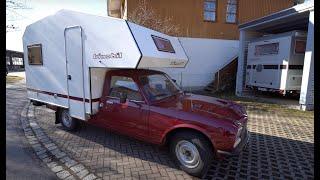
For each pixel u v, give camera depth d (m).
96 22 4.72
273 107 9.53
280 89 10.64
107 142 5.43
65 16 5.23
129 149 5.05
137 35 4.39
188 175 4.02
